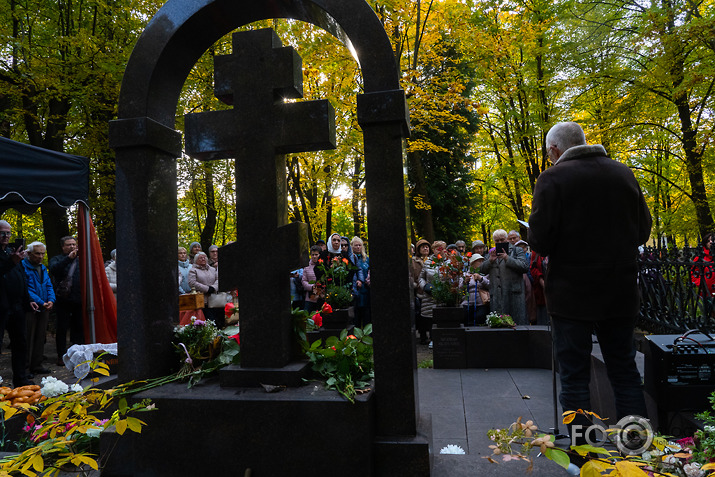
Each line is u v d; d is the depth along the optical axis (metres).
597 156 2.44
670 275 4.85
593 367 3.59
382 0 8.34
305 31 8.90
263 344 2.31
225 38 11.87
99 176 12.41
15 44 9.69
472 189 19.22
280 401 2.05
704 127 12.12
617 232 2.32
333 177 13.06
